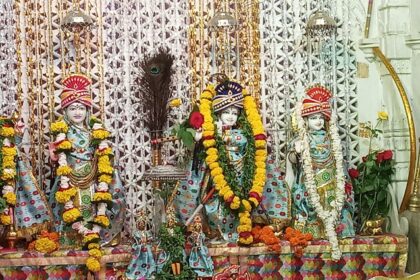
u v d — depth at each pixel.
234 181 5.29
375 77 5.95
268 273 5.29
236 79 5.81
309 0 5.91
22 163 5.21
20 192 5.21
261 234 5.30
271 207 5.46
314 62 5.91
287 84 5.85
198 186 5.35
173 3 5.75
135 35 5.71
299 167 5.50
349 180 5.58
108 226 5.24
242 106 5.43
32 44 5.55
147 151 5.67
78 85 5.25
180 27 5.76
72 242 5.18
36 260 5.00
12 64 5.51
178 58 5.74
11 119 5.17
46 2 5.58
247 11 5.81
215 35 5.79
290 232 5.36
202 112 5.32
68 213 5.10
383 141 5.92
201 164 5.36
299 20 5.90
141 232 5.12
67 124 5.26
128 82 5.67
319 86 5.51
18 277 4.98
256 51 5.81
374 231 5.54
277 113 5.84
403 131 5.82
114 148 5.63
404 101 5.60
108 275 5.10
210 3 5.79
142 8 5.71
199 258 5.12
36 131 5.53
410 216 5.55
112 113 5.65
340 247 5.37
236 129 5.43
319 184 5.45
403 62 5.84
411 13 5.79
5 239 5.17
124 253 5.12
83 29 5.56
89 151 5.25
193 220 5.25
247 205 5.23
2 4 5.50
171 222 5.11
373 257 5.43
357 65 5.95
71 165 5.21
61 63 5.59
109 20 5.68
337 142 5.48
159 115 5.41
